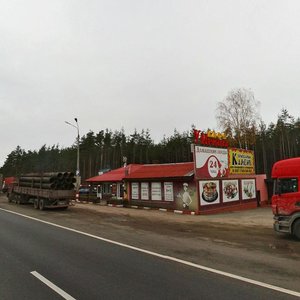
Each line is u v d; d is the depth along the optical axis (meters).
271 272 7.68
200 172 25.28
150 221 19.33
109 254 9.77
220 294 6.15
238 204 29.03
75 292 6.36
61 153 106.69
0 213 23.19
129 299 5.95
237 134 52.50
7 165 114.88
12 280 7.20
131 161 88.00
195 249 10.55
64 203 26.34
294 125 70.00
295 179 13.04
